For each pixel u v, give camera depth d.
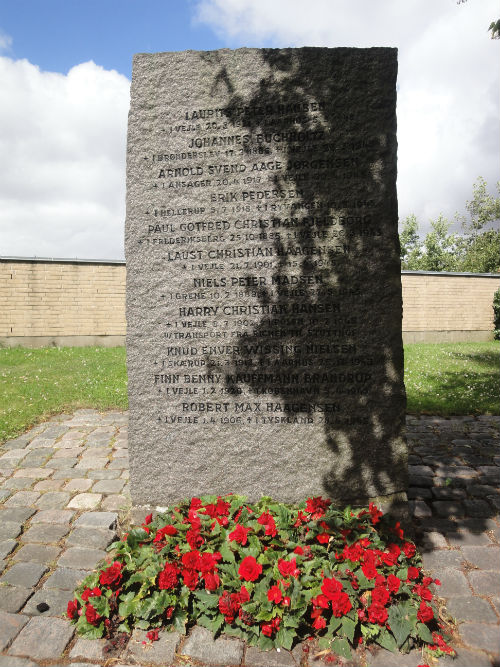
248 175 3.17
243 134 3.16
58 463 4.43
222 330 3.25
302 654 2.19
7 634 2.28
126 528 3.32
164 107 3.20
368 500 3.22
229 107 3.15
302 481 3.27
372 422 3.19
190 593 2.43
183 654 2.19
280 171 3.15
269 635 2.23
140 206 3.26
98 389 7.08
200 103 3.17
